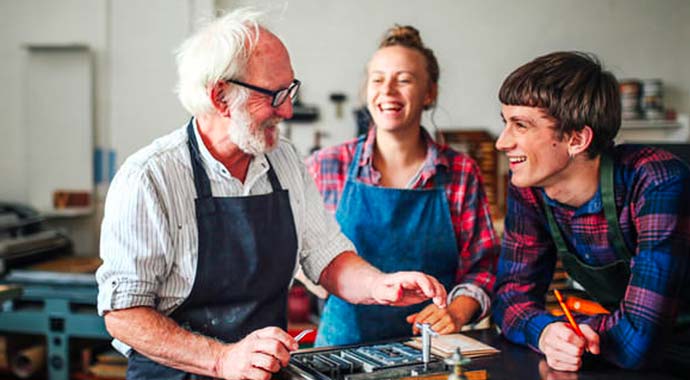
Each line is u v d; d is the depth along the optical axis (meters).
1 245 3.65
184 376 1.54
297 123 4.61
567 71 1.54
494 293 1.87
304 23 4.58
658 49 4.73
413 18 4.61
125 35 4.47
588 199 1.66
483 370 1.46
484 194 2.23
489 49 4.65
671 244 1.53
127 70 4.48
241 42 1.54
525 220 1.79
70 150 4.48
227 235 1.64
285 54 1.60
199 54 1.56
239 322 1.66
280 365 1.41
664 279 1.52
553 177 1.62
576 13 4.67
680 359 1.76
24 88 4.49
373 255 2.18
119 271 1.53
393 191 2.16
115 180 1.58
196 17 4.41
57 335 3.56
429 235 2.17
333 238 1.88
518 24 4.65
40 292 3.56
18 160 4.53
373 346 1.61
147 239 1.54
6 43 4.50
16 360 3.70
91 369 3.67
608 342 1.55
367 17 4.59
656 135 4.71
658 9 4.71
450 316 1.87
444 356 1.54
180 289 1.62
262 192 1.73
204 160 1.64
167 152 1.61
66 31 4.48
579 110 1.52
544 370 1.50
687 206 1.54
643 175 1.58
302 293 4.04
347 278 1.82
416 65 2.11
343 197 2.23
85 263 3.92
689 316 1.77
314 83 4.61
